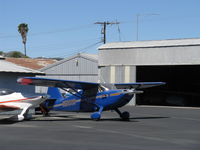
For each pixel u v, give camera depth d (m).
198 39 29.61
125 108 26.94
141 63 30.58
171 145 9.01
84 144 8.94
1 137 10.02
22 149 8.16
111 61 32.09
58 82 14.88
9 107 14.60
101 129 12.20
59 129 12.07
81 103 16.28
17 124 13.71
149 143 9.26
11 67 21.47
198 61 28.00
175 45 29.00
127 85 17.00
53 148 8.31
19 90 21.20
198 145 9.10
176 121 15.92
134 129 12.34
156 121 15.73
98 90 15.80
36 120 15.59
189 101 33.88
